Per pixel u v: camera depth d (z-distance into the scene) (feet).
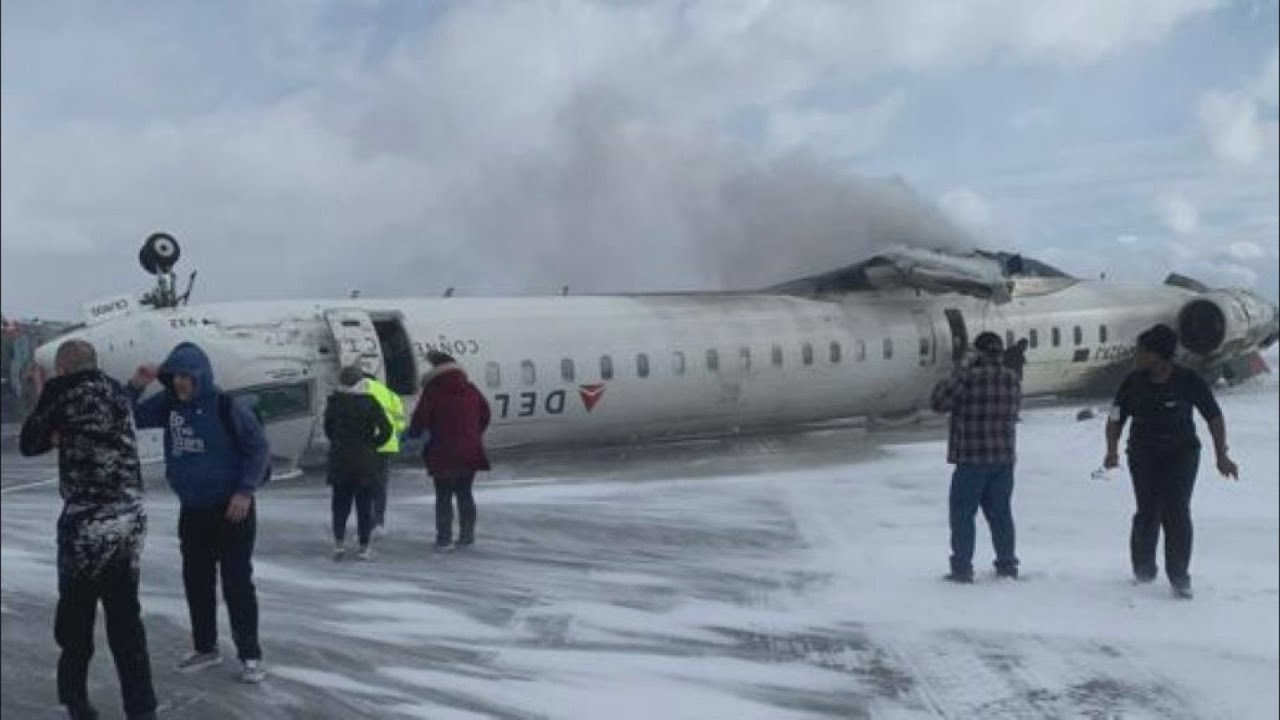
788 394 56.54
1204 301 47.26
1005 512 25.58
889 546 30.25
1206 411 23.80
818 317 57.72
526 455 52.75
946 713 17.49
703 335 54.85
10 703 19.01
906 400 59.77
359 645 21.74
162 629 23.12
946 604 23.70
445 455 30.99
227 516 18.81
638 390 53.42
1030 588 24.81
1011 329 53.93
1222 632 21.30
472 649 21.38
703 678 19.35
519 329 51.90
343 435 29.78
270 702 18.40
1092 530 30.35
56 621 16.61
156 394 18.89
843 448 51.24
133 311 47.70
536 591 26.14
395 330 49.85
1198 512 31.78
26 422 16.26
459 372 31.40
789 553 29.89
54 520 39.22
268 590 26.55
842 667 19.81
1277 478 34.83
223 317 47.57
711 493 40.45
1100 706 17.61
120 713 18.07
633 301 56.18
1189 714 17.30
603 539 32.60
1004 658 20.07
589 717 17.60
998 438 25.13
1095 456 38.93
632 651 21.08
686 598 25.14
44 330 53.47
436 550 31.24
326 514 37.86
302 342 47.52
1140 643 20.70
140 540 16.39
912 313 58.44
